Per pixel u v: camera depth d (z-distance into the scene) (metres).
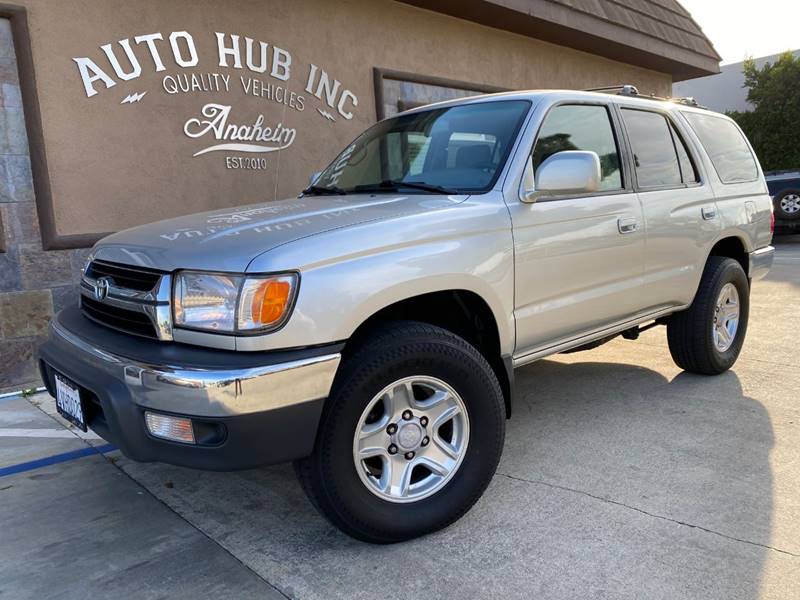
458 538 2.80
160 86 5.86
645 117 4.25
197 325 2.44
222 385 2.27
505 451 3.68
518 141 3.32
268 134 6.70
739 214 4.81
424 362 2.70
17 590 2.53
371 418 2.74
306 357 2.40
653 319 4.28
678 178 4.37
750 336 6.02
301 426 2.42
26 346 5.23
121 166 5.66
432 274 2.75
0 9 4.89
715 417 4.04
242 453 2.34
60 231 5.36
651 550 2.64
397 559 2.67
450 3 8.12
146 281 2.63
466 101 3.91
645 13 11.95
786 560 2.53
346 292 2.49
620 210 3.72
